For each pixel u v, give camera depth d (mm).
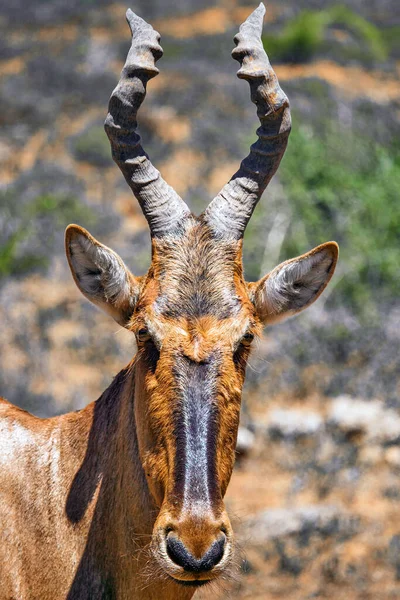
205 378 19656
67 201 84188
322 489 46719
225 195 21828
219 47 120625
